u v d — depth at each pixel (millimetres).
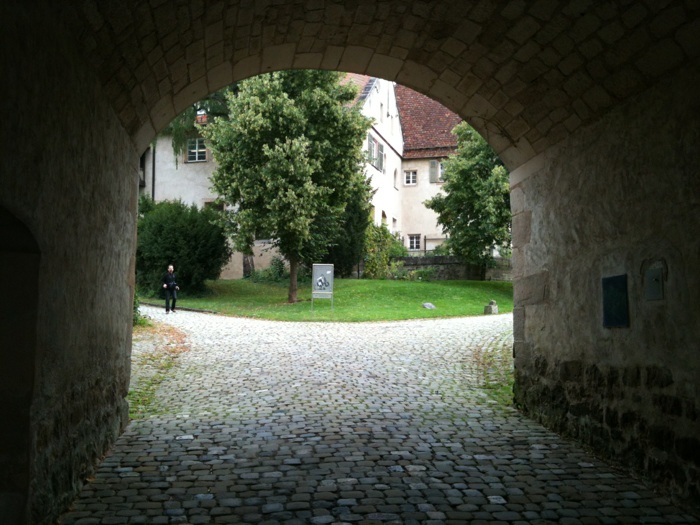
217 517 4434
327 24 6902
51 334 4059
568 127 6785
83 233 4781
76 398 4727
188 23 5734
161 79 6434
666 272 5039
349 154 24156
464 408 8125
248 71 7930
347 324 18734
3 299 3734
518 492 4984
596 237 6230
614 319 5820
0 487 3660
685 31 4625
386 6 6410
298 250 23750
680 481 4730
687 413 4707
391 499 4812
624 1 4863
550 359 7234
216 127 24234
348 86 24297
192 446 6230
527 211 8023
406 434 6770
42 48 3664
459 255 32000
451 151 42344
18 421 3705
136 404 8180
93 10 4316
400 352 13000
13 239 3674
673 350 4922
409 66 7863
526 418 7641
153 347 13086
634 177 5555
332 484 5141
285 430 6875
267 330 16906
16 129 3283
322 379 10039
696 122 4684
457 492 4977
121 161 6254
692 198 4730
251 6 6094
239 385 9516
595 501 4797
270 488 5039
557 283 7098
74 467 4727
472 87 7656
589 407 6277
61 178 4141
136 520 4355
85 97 4695
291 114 22969
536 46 6156
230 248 27641
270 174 22859
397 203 41938
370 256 32750
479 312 22422
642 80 5348
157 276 26172
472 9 6086
